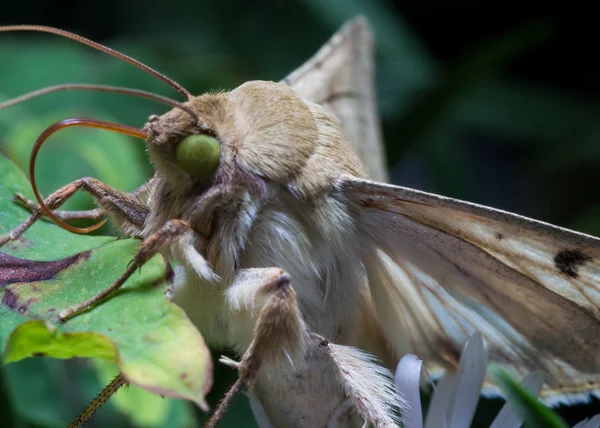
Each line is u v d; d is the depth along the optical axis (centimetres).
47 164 8
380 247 7
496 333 7
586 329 7
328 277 7
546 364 7
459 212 7
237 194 7
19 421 7
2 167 6
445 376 7
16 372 8
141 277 6
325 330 7
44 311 6
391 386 7
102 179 8
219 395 9
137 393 8
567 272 7
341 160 7
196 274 6
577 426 7
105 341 6
